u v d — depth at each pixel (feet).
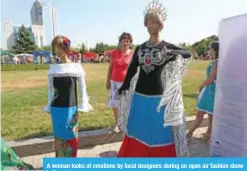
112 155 12.81
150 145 9.53
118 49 14.75
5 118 17.79
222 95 9.96
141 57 9.39
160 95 9.30
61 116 10.02
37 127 15.70
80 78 10.27
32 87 40.47
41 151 12.92
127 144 10.16
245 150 8.97
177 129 9.39
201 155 12.75
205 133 15.34
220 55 9.98
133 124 9.93
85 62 150.41
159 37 9.26
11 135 14.16
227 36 9.57
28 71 82.48
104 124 16.40
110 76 15.06
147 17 9.06
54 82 9.98
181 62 9.06
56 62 10.30
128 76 9.96
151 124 9.44
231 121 9.52
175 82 9.05
